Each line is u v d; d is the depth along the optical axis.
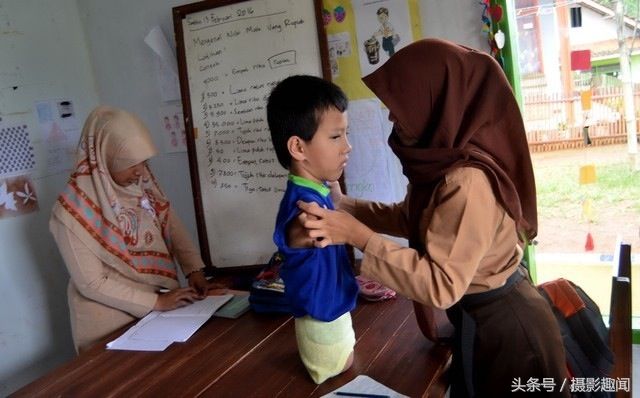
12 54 1.94
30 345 2.00
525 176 1.08
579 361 1.22
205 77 1.90
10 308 1.92
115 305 1.64
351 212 1.40
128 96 2.19
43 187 2.04
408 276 1.00
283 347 1.33
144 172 1.80
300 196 1.06
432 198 1.06
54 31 2.10
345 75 1.73
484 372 1.12
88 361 1.39
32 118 2.01
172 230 1.88
